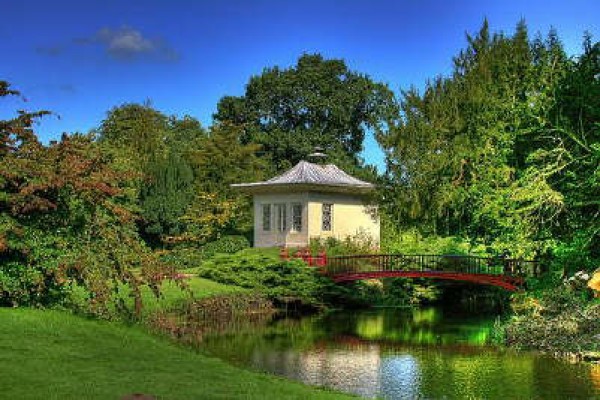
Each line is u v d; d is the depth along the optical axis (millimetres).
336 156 65062
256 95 68125
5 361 12852
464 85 40125
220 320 30547
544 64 33375
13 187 17891
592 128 28797
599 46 30156
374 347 24719
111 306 23109
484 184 33281
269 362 21578
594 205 28797
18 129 18172
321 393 13859
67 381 11828
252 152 56000
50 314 17391
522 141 32219
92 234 19000
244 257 35812
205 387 12508
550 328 24750
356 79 68688
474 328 29859
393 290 40031
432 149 40000
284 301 34969
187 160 52500
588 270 27391
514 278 31172
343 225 46031
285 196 45406
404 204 42031
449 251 39500
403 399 17109
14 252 17625
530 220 29703
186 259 42000
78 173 18000
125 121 60031
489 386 18516
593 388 18219
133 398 7969
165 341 18062
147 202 45562
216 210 49719
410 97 42969
